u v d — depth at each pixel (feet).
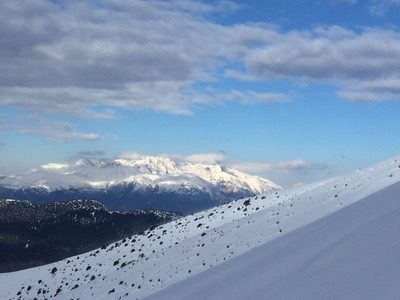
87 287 188.85
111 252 244.83
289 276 54.75
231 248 137.69
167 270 150.10
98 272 220.43
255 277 63.67
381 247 47.47
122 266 210.59
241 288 61.05
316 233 74.02
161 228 249.14
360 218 69.05
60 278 240.53
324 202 135.44
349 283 41.39
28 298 229.04
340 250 54.34
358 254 48.93
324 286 44.09
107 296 156.87
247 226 156.66
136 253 222.48
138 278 159.12
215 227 198.29
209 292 67.82
